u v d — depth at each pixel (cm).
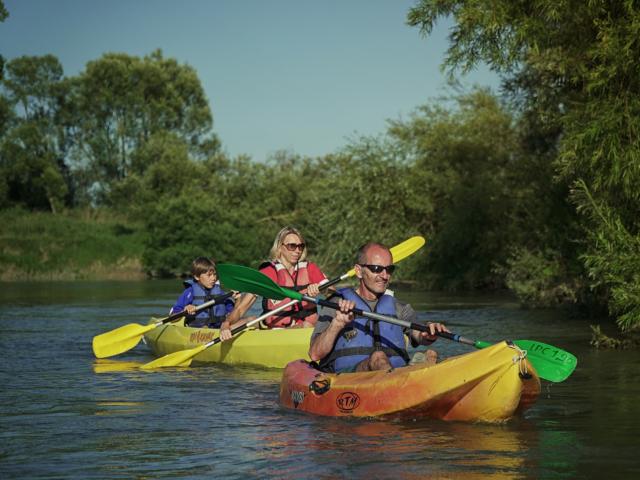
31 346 1011
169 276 3528
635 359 824
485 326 1198
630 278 873
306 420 520
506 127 2539
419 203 2503
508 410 489
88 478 388
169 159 4428
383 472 391
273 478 383
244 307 841
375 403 511
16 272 3381
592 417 527
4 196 4450
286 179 3950
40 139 4756
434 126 2627
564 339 1011
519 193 1998
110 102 5131
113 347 892
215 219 3575
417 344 591
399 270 2492
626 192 857
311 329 814
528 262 1560
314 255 2859
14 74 5125
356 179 2533
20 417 541
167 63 5488
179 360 811
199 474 392
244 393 644
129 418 535
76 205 5116
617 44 841
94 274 3462
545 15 957
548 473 388
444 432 477
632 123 845
